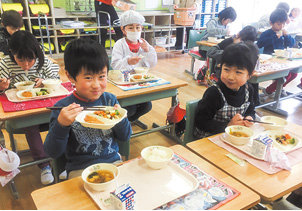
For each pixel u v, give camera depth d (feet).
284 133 4.41
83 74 3.53
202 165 3.51
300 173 3.43
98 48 3.55
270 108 11.60
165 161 3.30
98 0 16.52
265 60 10.36
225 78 4.88
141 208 2.68
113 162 4.24
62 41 18.78
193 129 5.68
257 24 18.80
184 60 20.61
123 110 3.50
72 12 18.99
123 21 8.18
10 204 6.05
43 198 2.83
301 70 10.73
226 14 14.97
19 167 6.28
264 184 3.18
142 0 22.04
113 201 2.66
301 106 12.21
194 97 12.88
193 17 22.03
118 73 7.05
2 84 5.64
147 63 8.91
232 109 5.31
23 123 5.36
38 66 6.55
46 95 5.68
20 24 10.00
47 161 6.64
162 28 21.09
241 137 3.97
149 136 9.37
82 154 4.10
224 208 2.74
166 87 6.84
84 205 2.76
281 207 4.25
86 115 3.42
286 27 18.13
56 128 3.48
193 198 2.88
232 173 3.38
